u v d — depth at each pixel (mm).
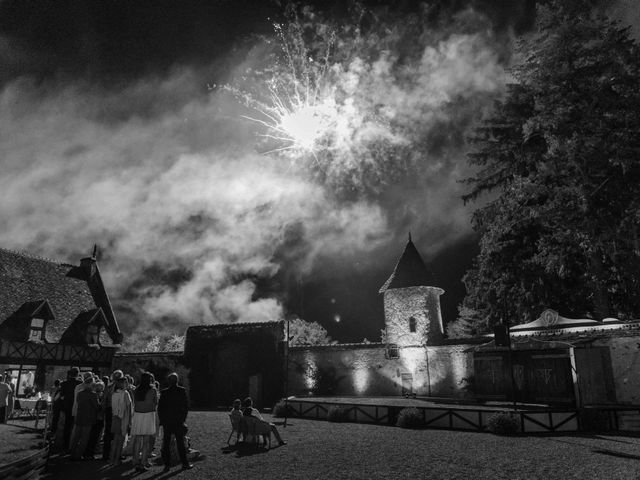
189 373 27016
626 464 8086
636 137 20953
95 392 8461
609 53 22391
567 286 24375
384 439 11508
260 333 27094
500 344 17344
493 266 25953
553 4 24328
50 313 26094
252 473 7566
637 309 23453
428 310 27875
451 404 18547
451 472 7684
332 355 27656
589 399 15641
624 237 20172
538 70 24391
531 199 25141
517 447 10086
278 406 18297
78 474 7164
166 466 7668
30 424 12570
